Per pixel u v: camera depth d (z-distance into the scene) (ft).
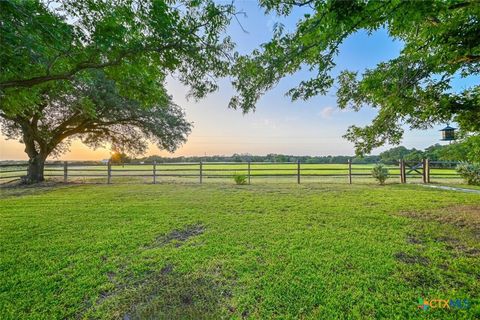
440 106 11.65
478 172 28.19
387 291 6.72
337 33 6.94
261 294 6.71
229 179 40.63
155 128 37.37
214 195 22.41
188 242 10.62
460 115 11.69
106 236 11.32
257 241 10.52
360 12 5.97
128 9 8.66
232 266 8.26
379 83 11.47
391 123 13.12
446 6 6.35
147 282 7.46
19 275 7.75
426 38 9.07
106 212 15.85
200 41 9.54
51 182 35.45
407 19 6.28
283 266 8.19
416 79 10.71
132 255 9.28
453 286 6.95
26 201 19.79
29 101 13.03
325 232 11.57
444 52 9.24
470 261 8.41
